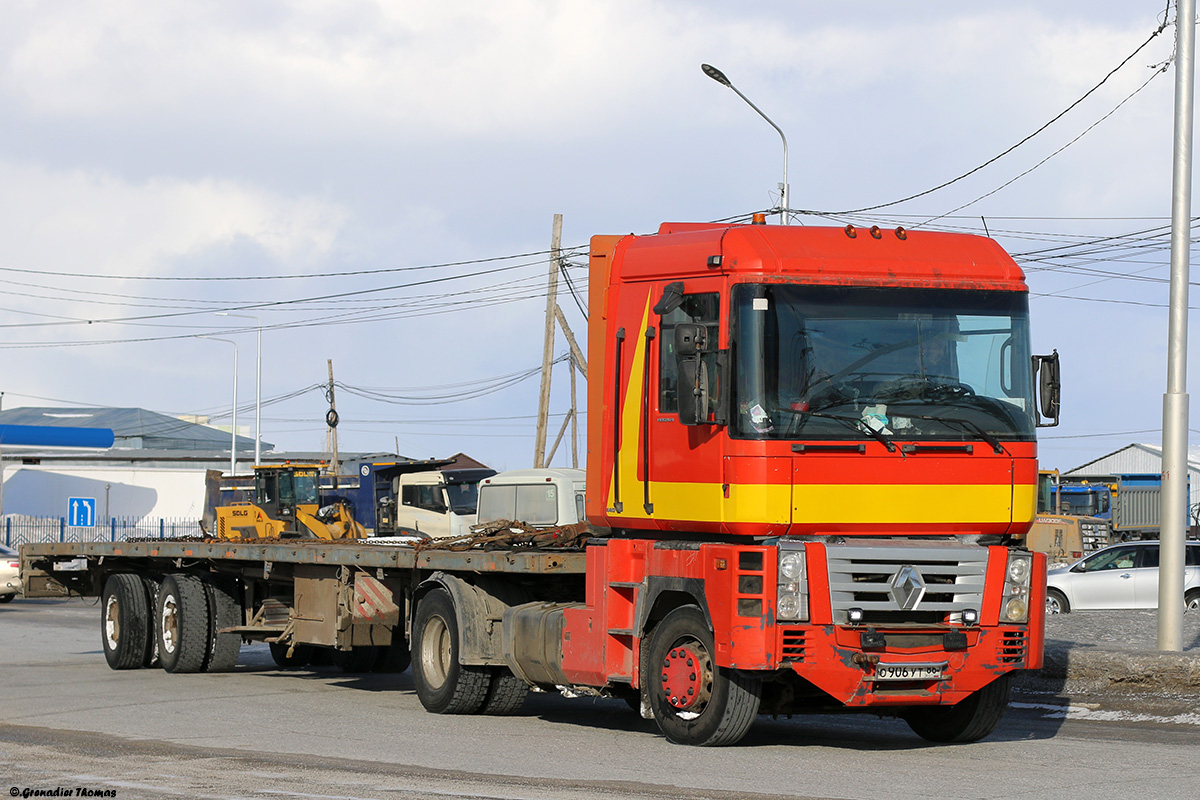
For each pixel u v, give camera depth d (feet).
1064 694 46.70
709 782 28.86
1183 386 48.85
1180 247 48.91
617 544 36.19
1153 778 29.68
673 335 34.24
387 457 197.88
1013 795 27.35
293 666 62.03
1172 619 48.44
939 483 32.94
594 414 37.50
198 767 31.01
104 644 61.31
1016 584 33.65
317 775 29.76
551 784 28.45
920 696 32.89
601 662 36.50
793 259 32.91
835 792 27.61
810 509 31.99
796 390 32.30
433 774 29.91
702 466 33.12
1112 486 173.68
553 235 120.78
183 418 341.82
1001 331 34.30
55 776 29.71
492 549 42.47
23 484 216.95
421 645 43.32
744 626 31.83
